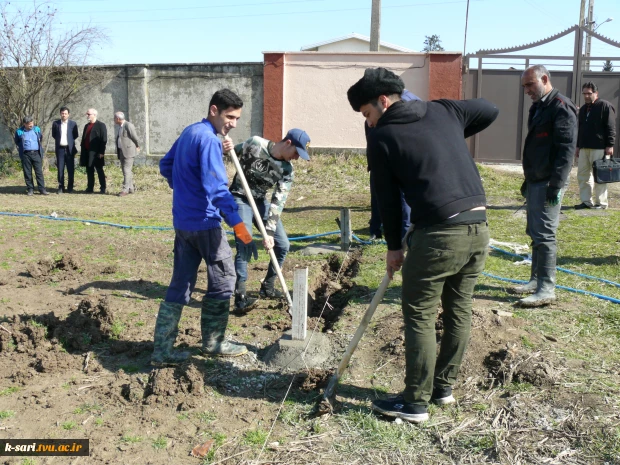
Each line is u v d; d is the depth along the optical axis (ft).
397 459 10.37
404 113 10.33
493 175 44.29
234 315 17.75
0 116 53.21
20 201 40.27
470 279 11.20
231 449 10.71
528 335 14.78
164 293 19.94
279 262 18.85
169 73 51.52
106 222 31.71
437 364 11.84
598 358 13.76
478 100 11.43
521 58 47.16
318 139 49.49
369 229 28.48
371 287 19.57
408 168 10.29
